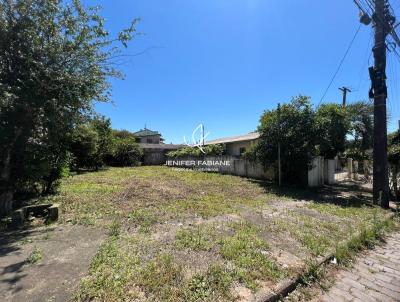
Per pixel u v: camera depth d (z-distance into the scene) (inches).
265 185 449.7
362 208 283.4
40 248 157.2
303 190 404.8
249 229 199.6
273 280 124.7
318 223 221.8
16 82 213.3
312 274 135.1
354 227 213.8
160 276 123.0
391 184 358.9
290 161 453.7
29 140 237.0
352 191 404.8
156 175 596.7
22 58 207.5
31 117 221.0
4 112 203.6
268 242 175.8
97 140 701.3
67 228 196.4
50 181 325.1
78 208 255.6
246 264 138.9
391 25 299.0
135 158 1014.4
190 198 319.0
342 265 150.3
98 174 615.8
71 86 231.6
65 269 130.3
